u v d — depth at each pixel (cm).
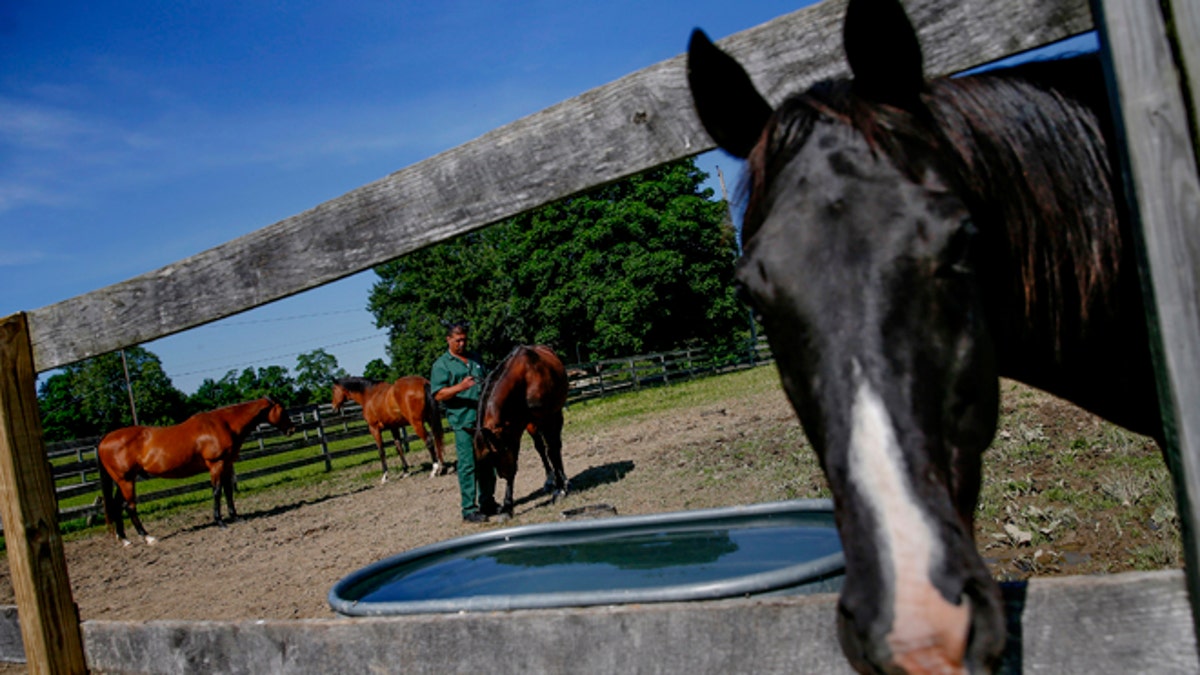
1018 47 151
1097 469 466
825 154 135
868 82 143
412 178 209
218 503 1034
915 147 133
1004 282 147
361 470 1555
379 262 215
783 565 284
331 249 221
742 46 174
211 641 233
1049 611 139
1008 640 141
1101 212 150
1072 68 164
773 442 852
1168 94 120
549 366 766
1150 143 122
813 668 156
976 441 121
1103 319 155
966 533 110
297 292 227
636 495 707
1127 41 123
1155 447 479
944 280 121
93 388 6312
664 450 967
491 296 4509
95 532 1176
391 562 347
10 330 271
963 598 102
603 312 3441
